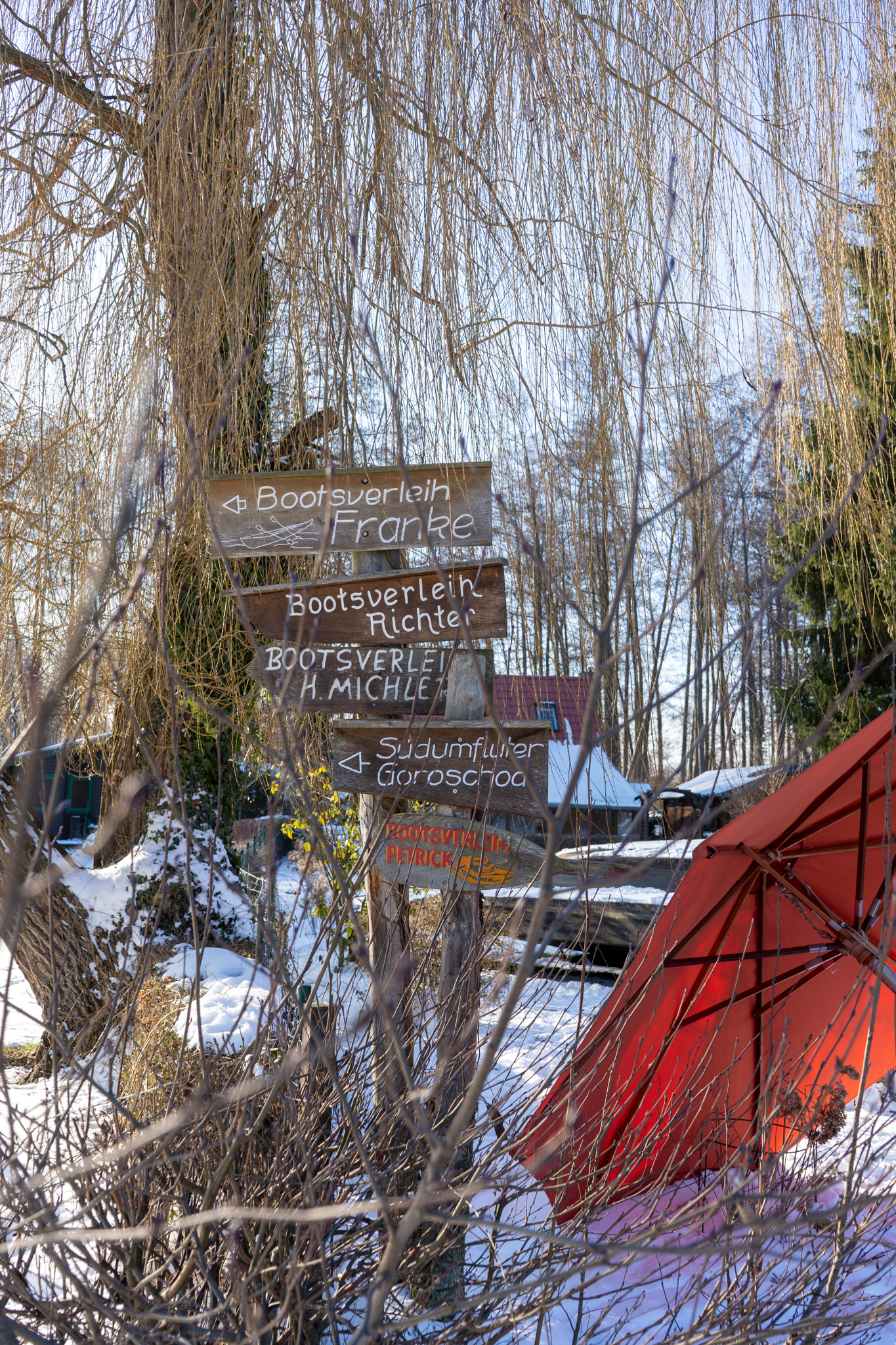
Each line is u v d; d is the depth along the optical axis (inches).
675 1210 100.1
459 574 113.0
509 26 128.8
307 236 126.7
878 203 134.0
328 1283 61.2
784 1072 104.4
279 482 118.7
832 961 133.9
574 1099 87.0
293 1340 66.6
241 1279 60.5
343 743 117.4
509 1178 78.7
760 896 134.0
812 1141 92.0
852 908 140.6
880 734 101.5
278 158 129.5
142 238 140.3
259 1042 59.9
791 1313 76.7
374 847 69.1
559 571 110.6
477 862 109.4
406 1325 41.0
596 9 130.0
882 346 129.7
